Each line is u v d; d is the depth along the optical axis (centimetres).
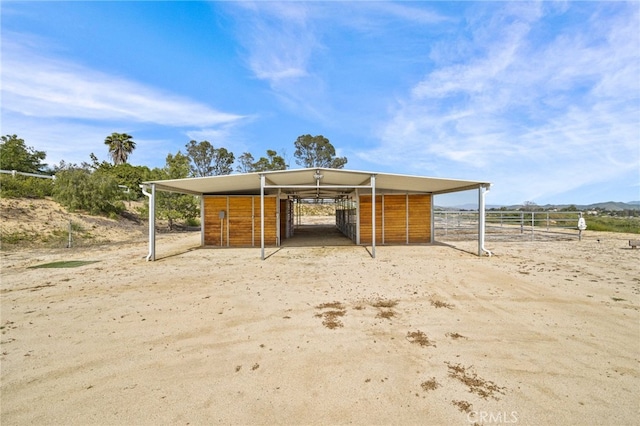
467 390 244
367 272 687
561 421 208
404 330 364
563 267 727
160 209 1741
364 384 253
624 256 885
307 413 218
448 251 1016
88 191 1594
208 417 215
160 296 507
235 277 644
